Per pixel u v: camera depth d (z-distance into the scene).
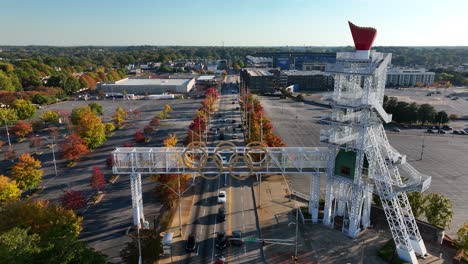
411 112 173.50
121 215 79.06
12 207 60.72
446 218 69.75
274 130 159.00
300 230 72.50
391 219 64.94
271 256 63.56
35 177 88.81
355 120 66.75
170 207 81.62
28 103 175.88
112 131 157.88
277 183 98.44
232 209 82.00
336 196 74.75
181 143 136.62
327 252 64.75
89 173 105.25
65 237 50.91
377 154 64.69
